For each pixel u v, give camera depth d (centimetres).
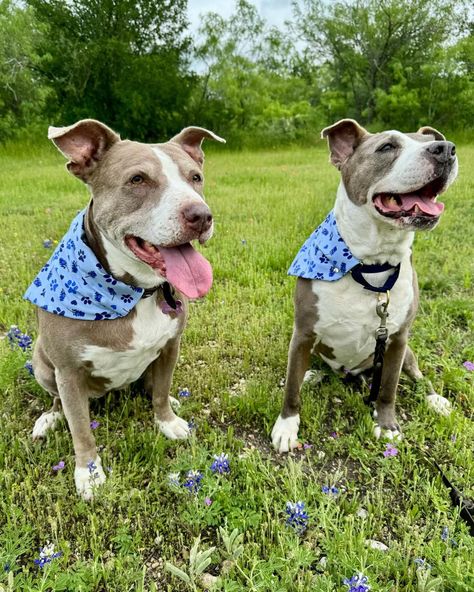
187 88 678
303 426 89
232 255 163
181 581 61
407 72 794
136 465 76
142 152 72
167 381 84
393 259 80
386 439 84
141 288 74
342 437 85
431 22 786
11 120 650
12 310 122
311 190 273
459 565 58
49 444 81
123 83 632
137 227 68
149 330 76
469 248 164
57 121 659
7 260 153
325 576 59
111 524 68
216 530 67
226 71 722
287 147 668
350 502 72
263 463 79
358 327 84
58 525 68
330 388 98
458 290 137
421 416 91
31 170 385
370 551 62
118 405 94
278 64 945
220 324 120
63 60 627
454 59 751
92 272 71
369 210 77
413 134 83
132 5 638
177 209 66
